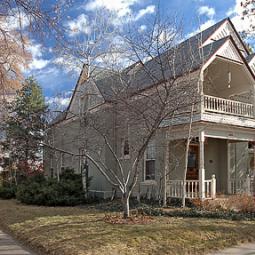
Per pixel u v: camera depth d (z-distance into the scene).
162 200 16.41
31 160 27.59
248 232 10.07
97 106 15.16
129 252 7.87
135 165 12.16
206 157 19.70
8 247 9.40
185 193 15.54
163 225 10.44
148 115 11.42
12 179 27.08
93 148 16.81
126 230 9.72
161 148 16.94
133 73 12.81
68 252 7.94
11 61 10.30
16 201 20.84
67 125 19.88
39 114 21.78
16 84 12.28
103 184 19.77
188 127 16.05
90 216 12.69
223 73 18.58
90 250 7.95
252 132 18.12
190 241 8.88
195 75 14.60
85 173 19.27
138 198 16.98
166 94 10.92
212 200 14.59
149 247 8.26
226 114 16.78
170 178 17.75
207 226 10.35
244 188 18.41
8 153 29.17
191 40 17.16
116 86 12.79
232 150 20.05
